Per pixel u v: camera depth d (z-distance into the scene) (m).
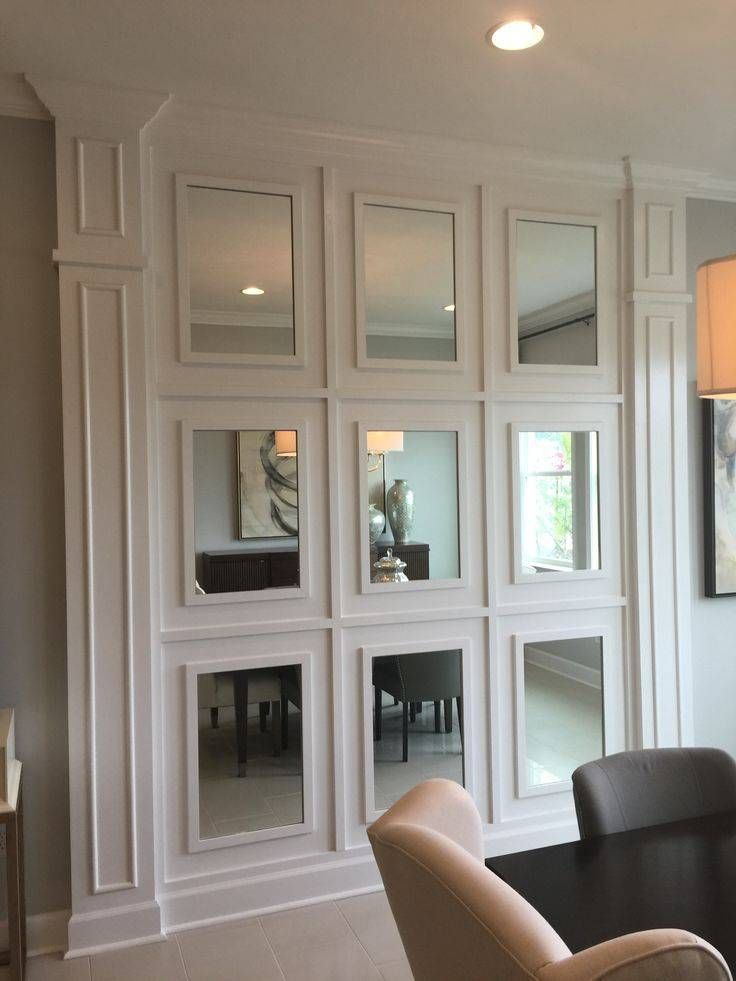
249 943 2.45
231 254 2.65
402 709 2.86
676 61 2.28
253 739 2.67
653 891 1.40
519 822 2.99
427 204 2.85
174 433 2.59
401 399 2.84
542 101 2.53
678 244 3.18
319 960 2.35
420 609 2.88
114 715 2.45
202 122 2.56
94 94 2.38
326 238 2.73
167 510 2.58
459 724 2.93
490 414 2.96
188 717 2.58
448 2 1.96
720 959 0.90
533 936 0.93
